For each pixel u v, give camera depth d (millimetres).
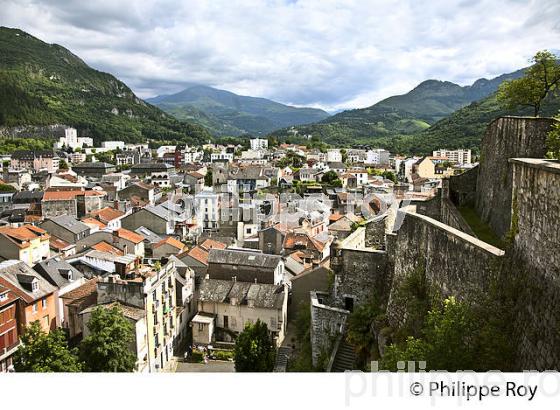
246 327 43031
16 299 46531
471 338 15531
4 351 44906
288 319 60031
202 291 60281
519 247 16031
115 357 39531
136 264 59906
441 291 20859
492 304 16500
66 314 53438
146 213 99688
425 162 172375
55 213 112000
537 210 14766
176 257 70938
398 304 24766
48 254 73000
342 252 32438
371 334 28234
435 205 40969
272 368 41094
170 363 54031
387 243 31062
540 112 40594
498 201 28969
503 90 38500
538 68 36062
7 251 65062
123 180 181375
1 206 118312
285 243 82062
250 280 63750
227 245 82562
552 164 14531
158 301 50625
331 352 30547
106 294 47594
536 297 14289
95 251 66812
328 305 34438
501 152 29266
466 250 18984
